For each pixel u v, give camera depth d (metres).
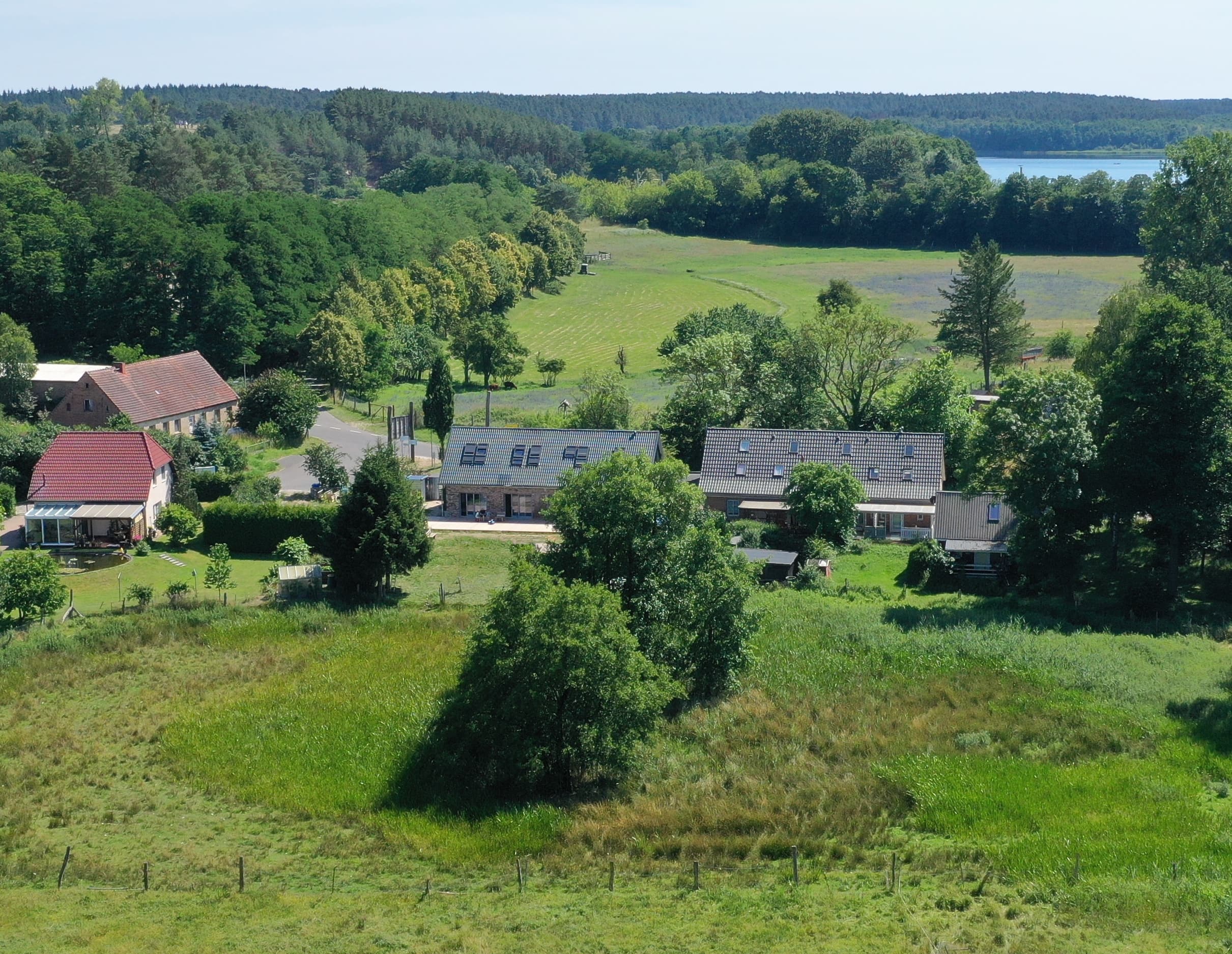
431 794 49.41
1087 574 78.38
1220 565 78.00
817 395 112.06
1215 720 52.81
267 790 49.38
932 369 105.19
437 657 63.25
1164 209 129.12
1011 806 45.56
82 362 139.25
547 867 43.19
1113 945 35.22
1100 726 52.62
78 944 36.25
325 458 95.75
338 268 172.62
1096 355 109.00
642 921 38.22
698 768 51.44
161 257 139.75
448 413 113.44
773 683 60.12
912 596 75.56
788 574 78.69
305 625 68.00
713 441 95.50
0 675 59.91
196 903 39.72
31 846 44.38
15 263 141.12
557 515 60.97
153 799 48.53
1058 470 72.50
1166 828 43.31
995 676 59.62
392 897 40.59
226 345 141.12
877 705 56.59
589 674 50.47
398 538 71.88
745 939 36.53
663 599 59.78
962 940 35.97
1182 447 70.25
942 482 90.88
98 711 57.06
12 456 93.44
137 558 79.75
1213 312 94.19
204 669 62.31
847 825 45.28
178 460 93.75
